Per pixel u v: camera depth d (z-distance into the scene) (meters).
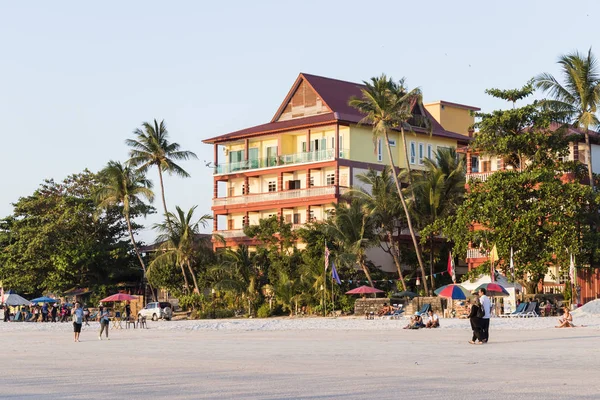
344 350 32.25
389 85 78.06
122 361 28.94
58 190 108.50
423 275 76.56
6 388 20.48
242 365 25.92
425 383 19.69
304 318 73.56
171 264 90.44
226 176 98.50
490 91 74.50
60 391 19.56
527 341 35.69
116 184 97.62
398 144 94.75
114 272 100.19
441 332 45.78
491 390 18.12
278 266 80.38
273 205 93.25
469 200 69.94
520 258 67.06
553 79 73.69
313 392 18.36
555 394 17.30
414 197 81.06
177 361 28.33
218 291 84.94
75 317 45.62
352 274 79.69
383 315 70.81
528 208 68.12
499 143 72.12
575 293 65.62
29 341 46.56
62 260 98.06
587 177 73.69
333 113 89.56
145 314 82.69
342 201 88.44
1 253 104.00
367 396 17.55
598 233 66.88
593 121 70.94
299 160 92.44
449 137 97.81
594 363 24.22
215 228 98.12
